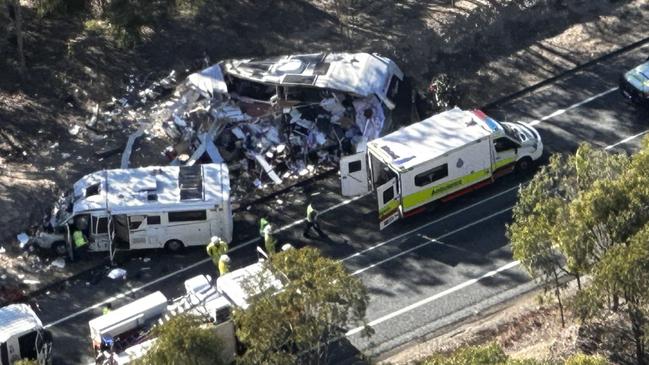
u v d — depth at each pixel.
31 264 121.19
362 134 133.25
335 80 135.75
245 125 135.00
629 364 100.31
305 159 133.25
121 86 146.75
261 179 131.38
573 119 139.00
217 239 118.19
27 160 135.12
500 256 118.81
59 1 151.25
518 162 129.25
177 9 157.50
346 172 125.75
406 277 117.00
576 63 149.00
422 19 158.25
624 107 140.50
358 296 92.81
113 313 106.56
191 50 152.50
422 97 141.88
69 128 140.12
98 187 122.25
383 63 138.88
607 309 104.75
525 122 139.00
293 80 136.12
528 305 111.56
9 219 126.31
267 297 91.31
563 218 97.06
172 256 122.44
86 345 111.62
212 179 122.69
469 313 111.88
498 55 151.25
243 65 140.75
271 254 101.81
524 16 158.00
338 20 158.62
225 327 101.75
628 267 88.00
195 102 138.38
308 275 91.81
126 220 120.38
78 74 147.50
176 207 119.88
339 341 108.81
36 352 106.44
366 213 126.06
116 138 138.38
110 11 144.25
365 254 120.50
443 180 124.12
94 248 121.81
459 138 124.81
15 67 147.62
